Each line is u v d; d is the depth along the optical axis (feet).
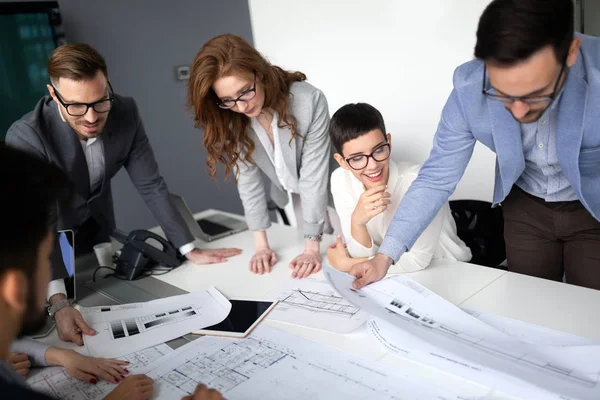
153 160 5.74
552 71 2.58
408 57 8.48
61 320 3.94
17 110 9.27
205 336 3.65
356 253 4.66
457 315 3.15
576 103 3.26
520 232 4.75
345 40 9.34
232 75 4.32
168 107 11.53
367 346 3.23
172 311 4.11
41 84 9.51
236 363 3.23
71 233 4.70
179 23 11.44
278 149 5.18
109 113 5.13
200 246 5.87
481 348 2.80
